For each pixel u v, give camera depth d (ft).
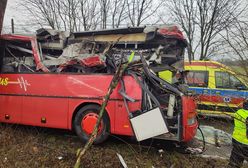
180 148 23.32
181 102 20.66
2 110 25.14
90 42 24.52
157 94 22.03
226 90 33.53
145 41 23.58
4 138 22.62
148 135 19.86
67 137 24.95
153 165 19.70
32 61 25.21
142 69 21.56
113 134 22.24
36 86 24.04
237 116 17.42
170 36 22.82
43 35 25.44
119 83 21.72
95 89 22.41
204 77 34.76
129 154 21.44
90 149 21.84
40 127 25.67
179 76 24.26
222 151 23.15
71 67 23.95
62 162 19.47
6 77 25.09
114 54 23.88
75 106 22.88
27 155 20.34
